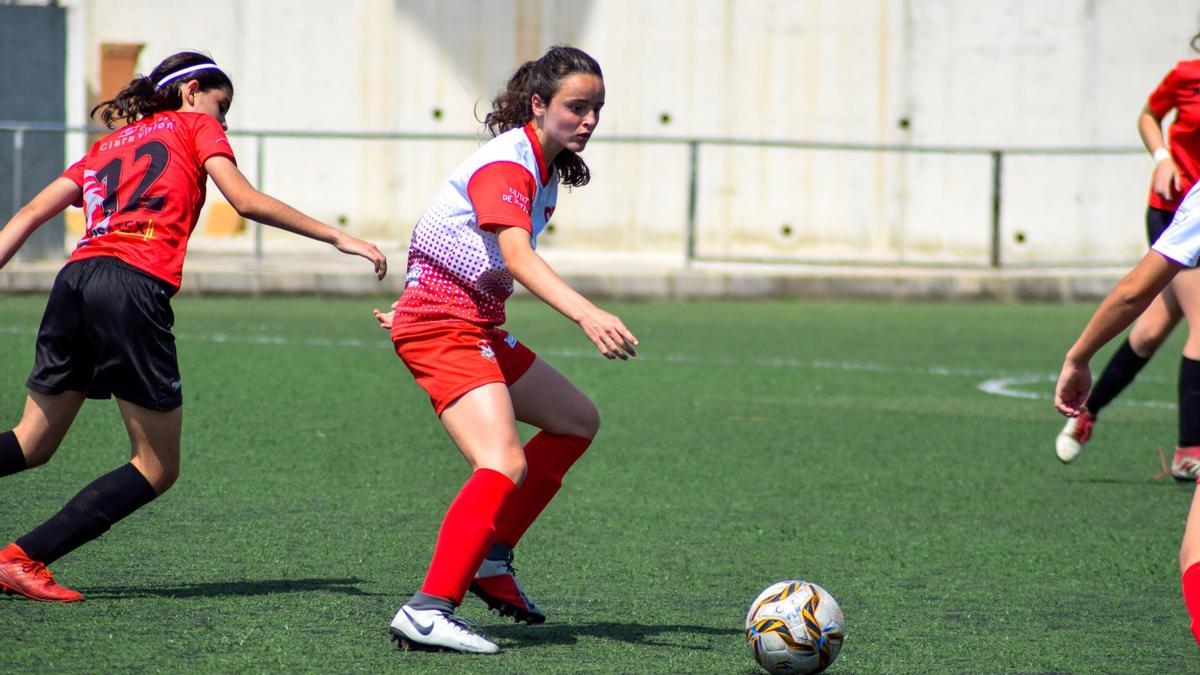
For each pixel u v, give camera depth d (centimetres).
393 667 1511
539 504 1695
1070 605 1894
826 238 8119
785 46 8100
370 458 2869
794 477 2808
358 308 5950
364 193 8319
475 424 1584
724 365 4484
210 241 7944
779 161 8131
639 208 8219
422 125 8344
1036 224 7988
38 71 6719
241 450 2903
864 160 8062
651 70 8162
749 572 2044
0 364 3975
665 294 6688
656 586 1950
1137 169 7925
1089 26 7975
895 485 2755
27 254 6381
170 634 1620
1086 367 1449
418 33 8312
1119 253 7962
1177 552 2238
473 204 1573
